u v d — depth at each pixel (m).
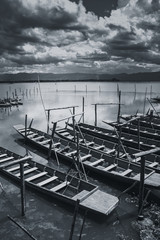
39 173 14.50
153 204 11.91
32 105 60.56
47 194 12.43
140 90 154.75
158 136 23.84
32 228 10.15
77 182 13.00
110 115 43.75
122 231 9.88
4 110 51.06
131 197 12.73
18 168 15.65
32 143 22.97
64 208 11.70
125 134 23.47
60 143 21.27
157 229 9.91
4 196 12.95
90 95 102.19
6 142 24.47
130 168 14.80
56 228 10.15
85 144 20.06
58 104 62.59
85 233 9.80
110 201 10.55
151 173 12.84
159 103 69.56
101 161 16.16
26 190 13.53
